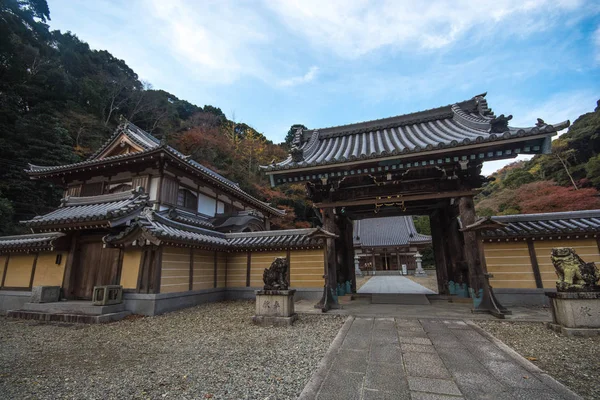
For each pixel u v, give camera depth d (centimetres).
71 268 1041
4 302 1133
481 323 656
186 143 3644
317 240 1105
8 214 1872
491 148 752
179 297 988
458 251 1021
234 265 1276
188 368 428
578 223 860
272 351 493
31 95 2952
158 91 5272
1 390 365
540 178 3772
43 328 746
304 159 973
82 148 2942
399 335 571
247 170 3931
